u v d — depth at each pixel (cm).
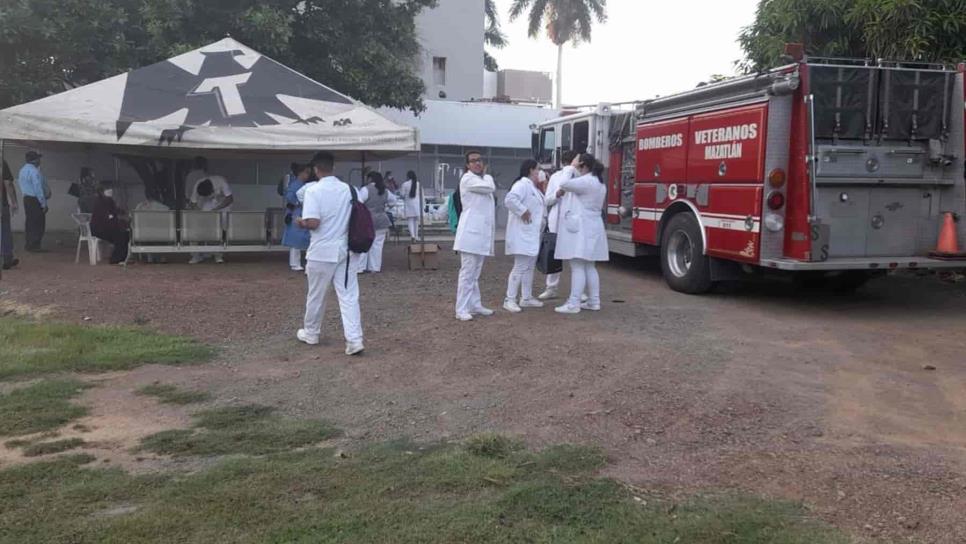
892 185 888
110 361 667
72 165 1853
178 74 1283
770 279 1198
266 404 565
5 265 1205
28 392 580
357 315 710
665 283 1170
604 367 660
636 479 426
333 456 459
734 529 361
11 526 363
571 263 893
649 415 538
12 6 1332
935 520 376
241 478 421
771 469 442
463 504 390
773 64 1259
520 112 2722
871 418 537
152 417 535
